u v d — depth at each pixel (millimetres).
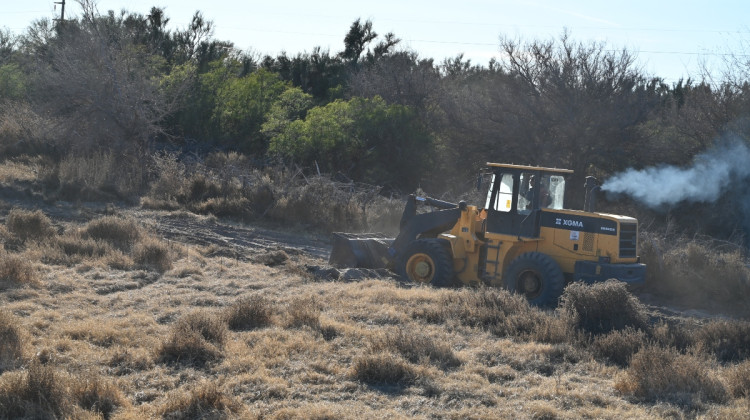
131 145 35250
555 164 39938
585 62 40250
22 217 20438
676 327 14109
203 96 44281
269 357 11266
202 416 8789
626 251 18047
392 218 29125
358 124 41188
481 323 14055
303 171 38969
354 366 10750
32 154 35688
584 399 9984
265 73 47344
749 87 37500
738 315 18109
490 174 18953
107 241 20438
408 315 14555
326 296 15859
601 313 14055
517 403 9766
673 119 39531
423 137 42125
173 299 15156
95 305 14367
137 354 10953
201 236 24609
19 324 11609
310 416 8805
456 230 19281
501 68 43344
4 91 47656
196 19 52594
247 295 15906
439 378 10633
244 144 43750
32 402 8680
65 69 36594
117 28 41375
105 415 8852
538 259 17531
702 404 9961
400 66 55812
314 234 27875
